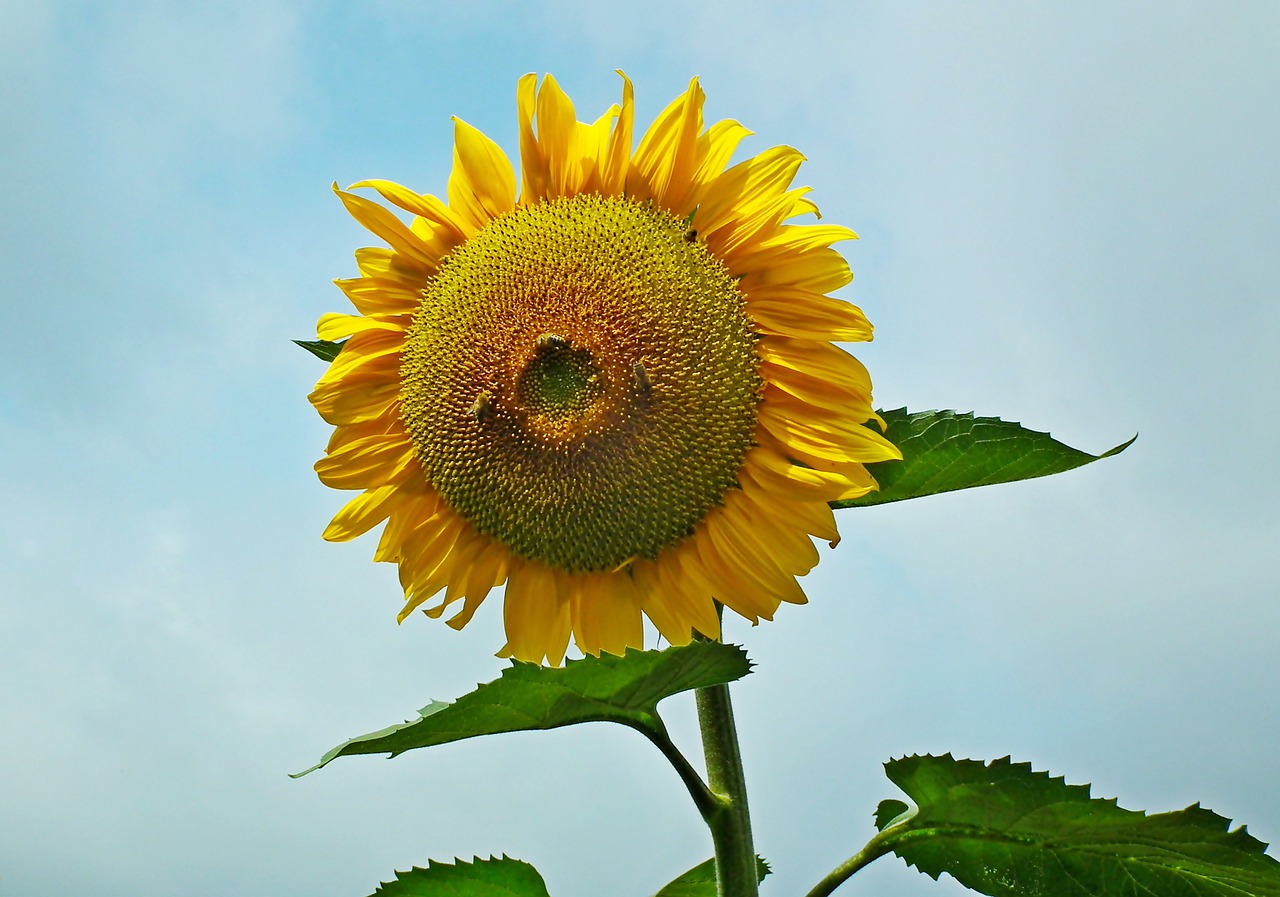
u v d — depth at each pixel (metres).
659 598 1.02
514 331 1.03
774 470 1.01
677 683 0.95
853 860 0.99
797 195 1.02
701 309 1.01
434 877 1.02
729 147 1.03
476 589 1.05
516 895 1.03
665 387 1.01
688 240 1.03
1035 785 0.95
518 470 1.03
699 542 1.02
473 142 1.05
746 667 0.94
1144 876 0.96
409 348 1.05
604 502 1.02
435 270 1.06
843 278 1.01
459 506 1.05
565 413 1.01
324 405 1.06
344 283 1.06
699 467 1.01
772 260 1.02
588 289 1.02
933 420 1.00
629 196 1.04
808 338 1.01
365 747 0.93
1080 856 0.97
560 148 1.05
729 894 0.99
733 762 1.00
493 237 1.05
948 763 0.96
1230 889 0.95
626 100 1.03
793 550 1.01
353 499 1.06
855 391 1.00
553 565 1.04
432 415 1.04
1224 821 0.93
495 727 0.94
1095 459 0.98
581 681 0.94
